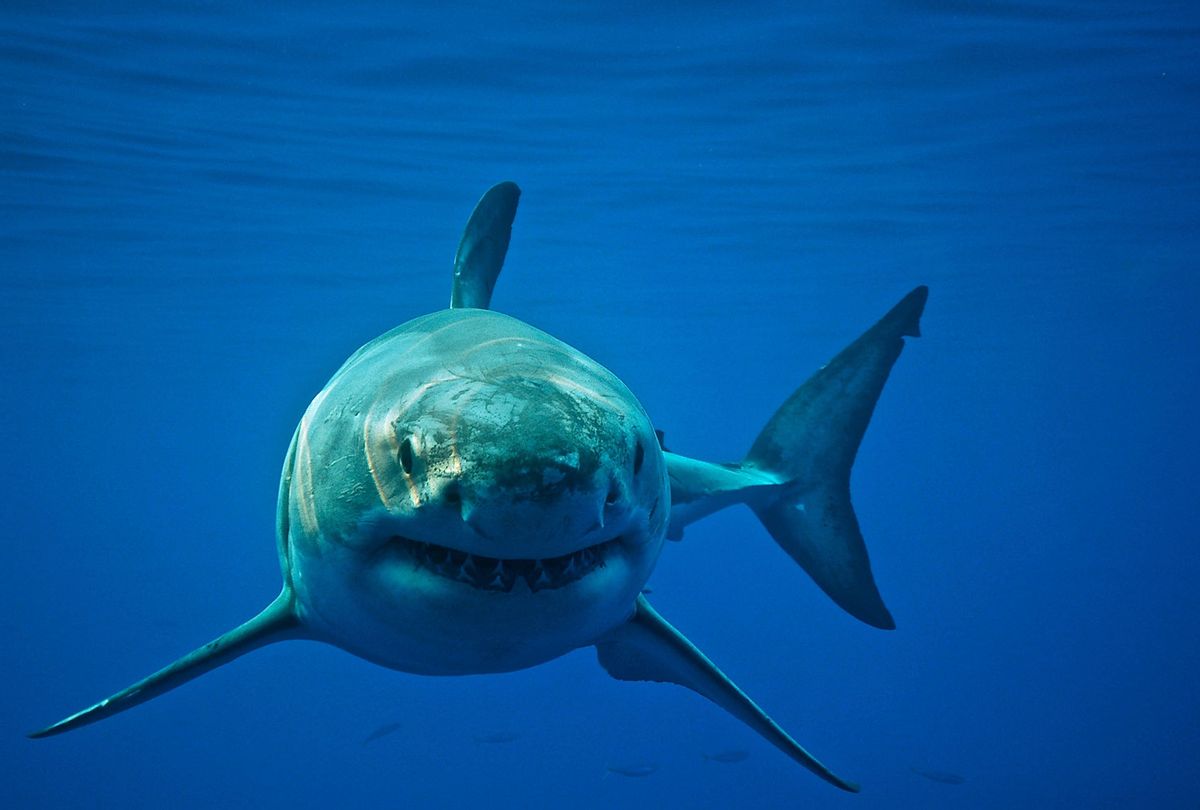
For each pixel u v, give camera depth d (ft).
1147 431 392.68
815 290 99.55
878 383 20.90
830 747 140.56
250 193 62.28
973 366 181.16
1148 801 113.50
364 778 136.15
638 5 40.91
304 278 84.43
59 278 80.64
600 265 85.46
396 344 9.59
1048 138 58.49
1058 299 113.29
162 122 50.93
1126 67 48.70
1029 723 159.74
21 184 58.90
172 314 98.22
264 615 10.87
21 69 44.32
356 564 7.91
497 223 15.28
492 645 8.11
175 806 126.11
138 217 65.82
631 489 7.48
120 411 202.49
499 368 7.99
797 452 21.61
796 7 41.39
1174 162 63.77
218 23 41.06
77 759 147.13
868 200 69.46
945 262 89.40
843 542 20.80
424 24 41.88
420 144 55.72
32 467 375.45
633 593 8.68
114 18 40.27
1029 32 44.47
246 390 172.35
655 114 52.85
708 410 281.33
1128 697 181.98
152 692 10.61
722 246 80.59
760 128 55.31
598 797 129.08
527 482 6.53
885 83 49.83
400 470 7.36
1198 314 131.95
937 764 133.49
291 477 10.16
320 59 44.75
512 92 49.29
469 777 137.08
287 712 167.22
